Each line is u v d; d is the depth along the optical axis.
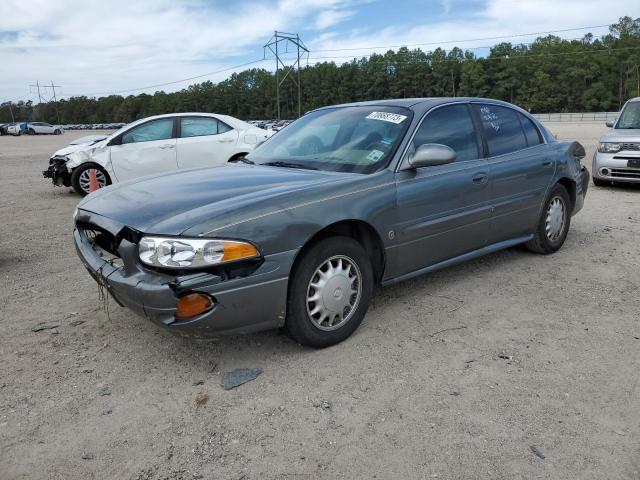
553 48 114.69
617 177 9.29
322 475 2.23
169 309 2.72
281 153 4.21
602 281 4.52
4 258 5.48
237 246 2.79
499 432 2.49
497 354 3.24
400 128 3.85
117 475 2.24
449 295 4.20
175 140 9.35
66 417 2.64
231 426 2.56
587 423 2.55
